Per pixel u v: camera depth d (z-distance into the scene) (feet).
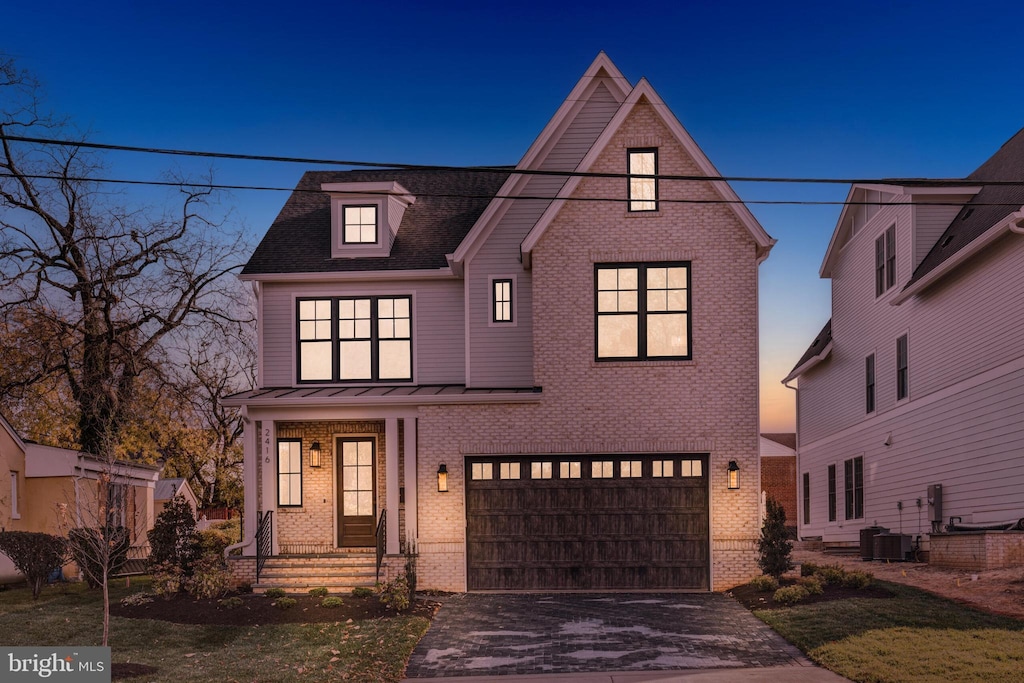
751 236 67.05
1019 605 49.70
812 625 49.73
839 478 106.01
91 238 88.07
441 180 86.69
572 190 68.03
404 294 75.97
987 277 71.56
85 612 58.08
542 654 47.57
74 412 104.83
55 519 80.18
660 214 67.62
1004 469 68.44
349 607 58.18
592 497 67.26
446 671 45.06
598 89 75.82
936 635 44.80
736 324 66.85
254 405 70.03
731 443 66.28
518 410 67.62
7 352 95.14
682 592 65.51
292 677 44.04
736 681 40.65
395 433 69.56
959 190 81.61
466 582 66.85
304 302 76.38
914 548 80.79
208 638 51.93
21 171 86.99
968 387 74.33
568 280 67.92
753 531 65.62
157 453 120.16
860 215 100.17
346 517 73.92
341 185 76.54
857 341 100.63
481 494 67.87
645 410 66.80
